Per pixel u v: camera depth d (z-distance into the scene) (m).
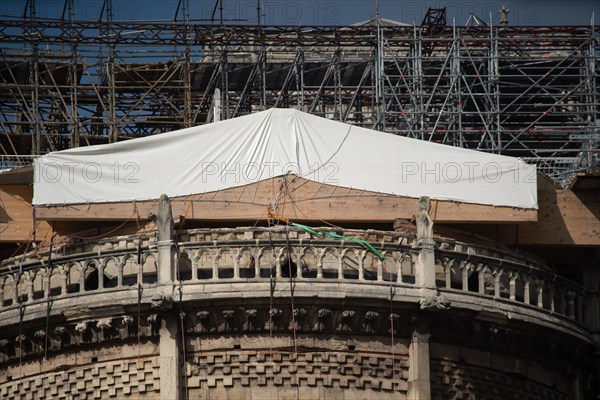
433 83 116.62
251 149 87.44
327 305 79.69
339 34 115.56
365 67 119.25
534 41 114.50
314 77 120.94
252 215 86.50
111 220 87.31
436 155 88.81
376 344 80.69
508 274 84.06
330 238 81.94
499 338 83.38
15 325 81.56
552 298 85.94
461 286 83.00
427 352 80.75
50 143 115.38
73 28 115.19
